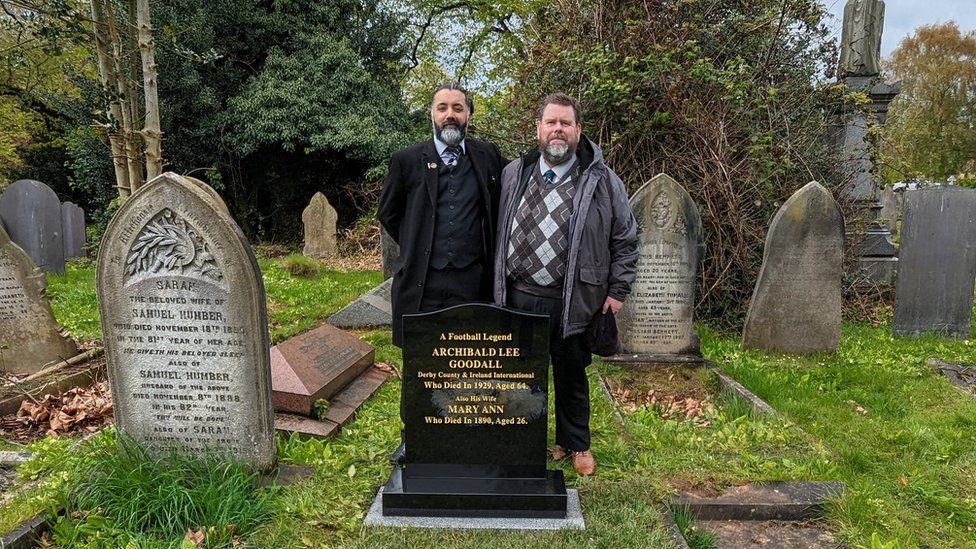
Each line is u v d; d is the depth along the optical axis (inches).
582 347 125.0
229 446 122.0
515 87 328.5
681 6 283.4
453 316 109.0
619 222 119.3
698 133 266.1
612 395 183.6
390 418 158.9
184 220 112.9
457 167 124.7
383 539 102.2
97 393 185.5
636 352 215.9
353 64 650.2
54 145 756.0
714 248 269.9
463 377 110.5
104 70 239.8
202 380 119.7
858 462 138.9
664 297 212.4
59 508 107.9
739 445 140.8
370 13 704.4
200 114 631.8
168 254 115.1
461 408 111.3
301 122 623.2
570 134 112.4
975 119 1139.9
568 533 104.0
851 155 304.3
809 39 300.7
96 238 581.9
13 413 172.1
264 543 101.4
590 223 115.4
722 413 171.6
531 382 110.1
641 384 200.2
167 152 637.3
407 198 128.0
